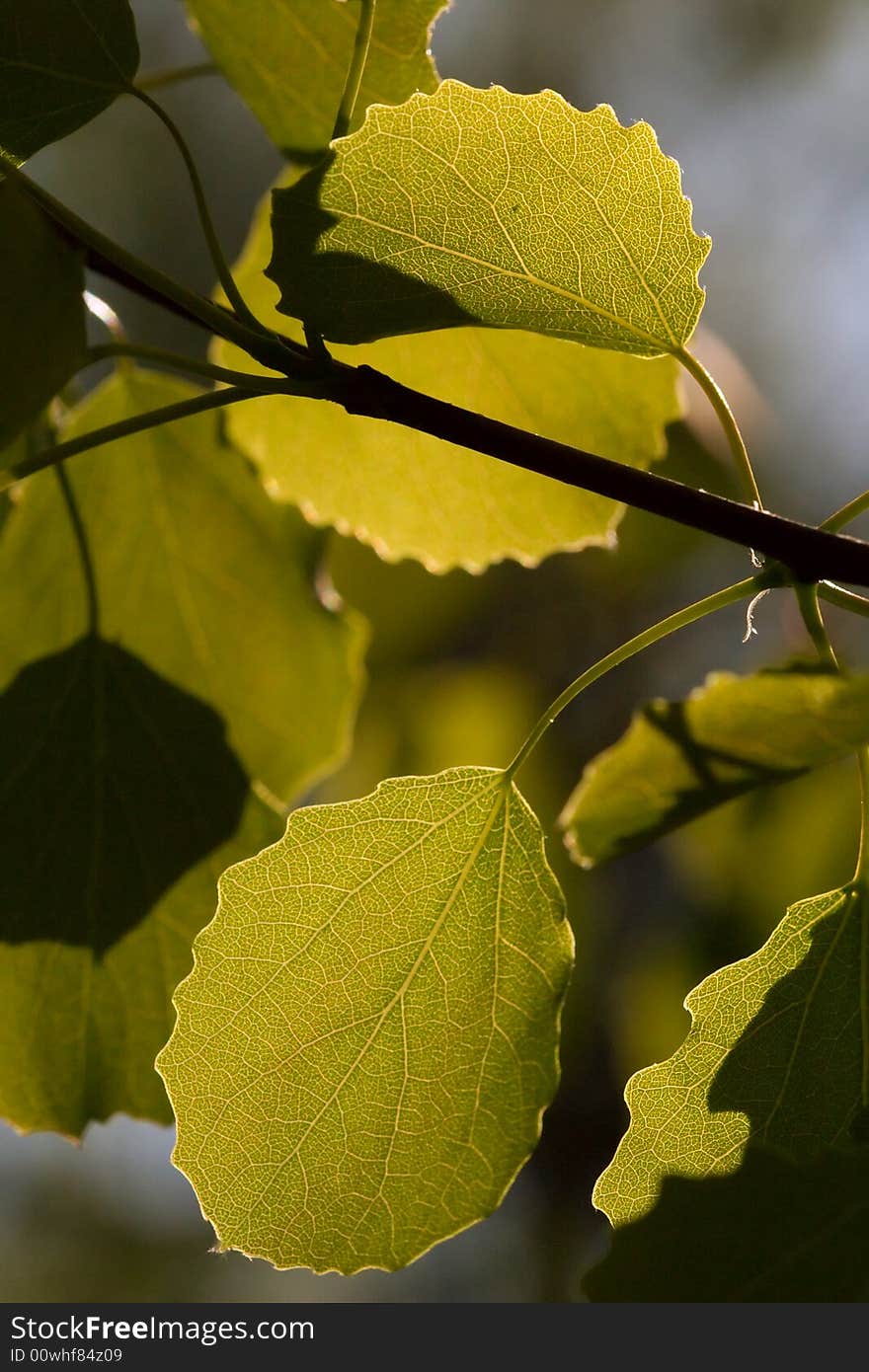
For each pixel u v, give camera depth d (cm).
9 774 48
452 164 42
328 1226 43
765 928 57
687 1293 41
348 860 43
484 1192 43
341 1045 43
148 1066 48
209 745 49
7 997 48
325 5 46
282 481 50
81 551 49
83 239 43
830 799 55
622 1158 43
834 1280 41
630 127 42
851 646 61
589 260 43
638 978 59
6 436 44
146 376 50
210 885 48
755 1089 43
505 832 43
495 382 48
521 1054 43
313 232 43
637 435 48
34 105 43
